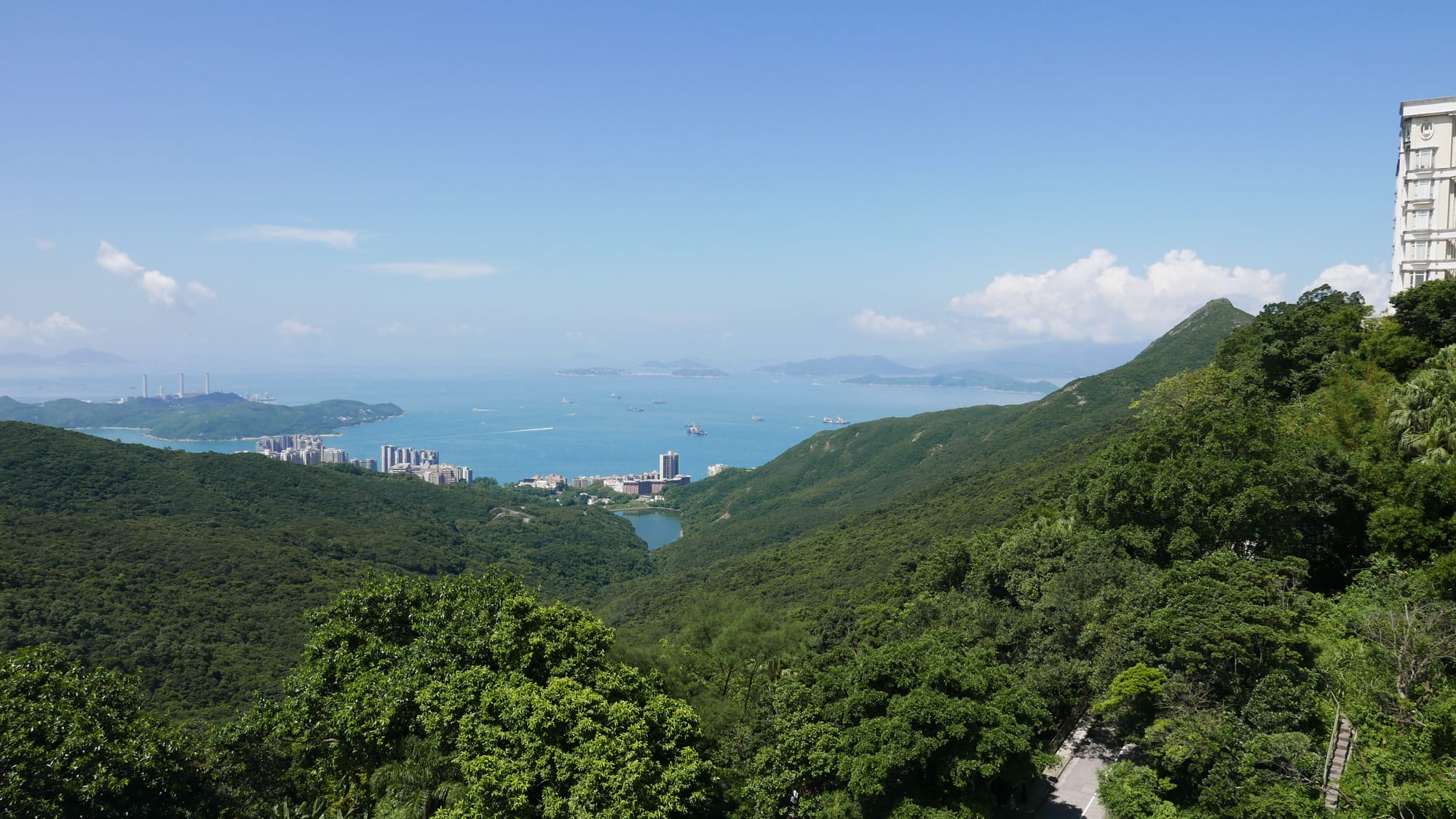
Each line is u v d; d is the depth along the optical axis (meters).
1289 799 17.17
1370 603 23.95
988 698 20.09
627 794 17.73
